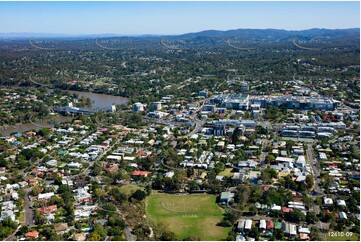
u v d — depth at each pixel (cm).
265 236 15188
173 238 14662
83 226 15800
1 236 15225
